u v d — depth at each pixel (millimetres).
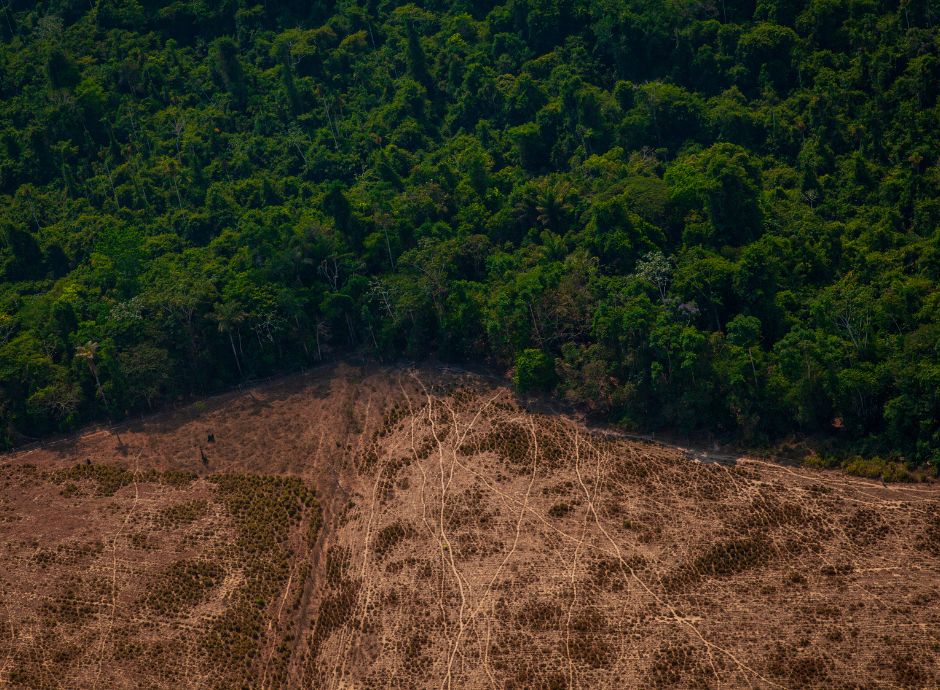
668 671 113312
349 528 133875
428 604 123625
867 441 129750
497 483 135250
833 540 122500
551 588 122938
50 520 137250
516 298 145750
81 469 143125
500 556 127250
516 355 145125
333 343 157500
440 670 117438
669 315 136875
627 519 128750
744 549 123375
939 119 158875
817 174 166125
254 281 155875
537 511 131250
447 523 131750
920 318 134375
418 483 137000
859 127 165000
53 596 128250
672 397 136625
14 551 133750
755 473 130875
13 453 147000
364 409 147500
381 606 124562
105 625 124875
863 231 154250
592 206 156000
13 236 170500
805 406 131125
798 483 128875
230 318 149750
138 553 132250
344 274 157375
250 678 119875
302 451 143125
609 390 140125
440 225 164125
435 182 172500
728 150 169000
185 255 167750
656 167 171500
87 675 120500
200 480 140750
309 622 125125
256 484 139500
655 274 145125
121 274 162000
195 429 147500
